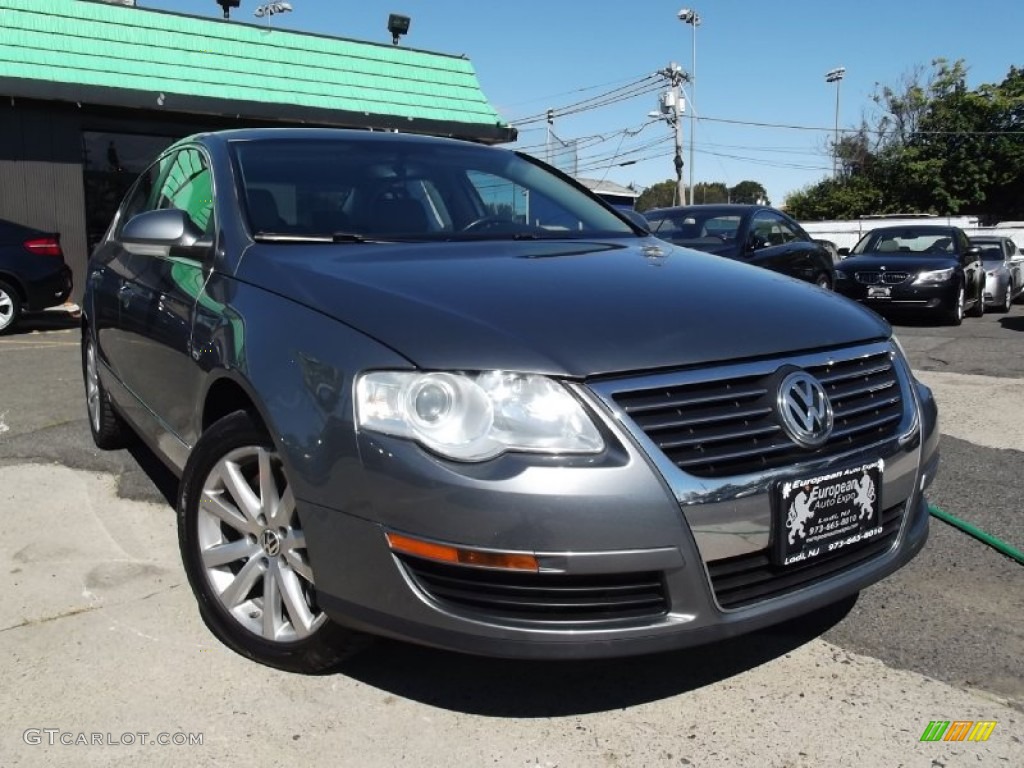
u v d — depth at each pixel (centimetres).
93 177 1377
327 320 259
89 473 482
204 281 325
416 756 247
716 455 238
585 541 224
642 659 297
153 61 1384
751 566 245
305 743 252
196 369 309
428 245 333
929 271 1262
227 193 348
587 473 225
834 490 255
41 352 927
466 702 271
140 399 395
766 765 243
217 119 1478
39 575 357
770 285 314
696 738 255
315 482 246
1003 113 4512
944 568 370
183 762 244
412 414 231
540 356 236
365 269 290
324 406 245
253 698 273
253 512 285
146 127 1409
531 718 264
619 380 236
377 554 237
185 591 344
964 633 315
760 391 252
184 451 341
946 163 4600
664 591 235
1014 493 464
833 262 1209
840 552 264
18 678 283
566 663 293
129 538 396
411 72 1698
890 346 302
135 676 284
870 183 4797
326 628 264
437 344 239
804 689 280
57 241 1135
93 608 330
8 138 1280
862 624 322
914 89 4809
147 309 370
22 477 476
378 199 369
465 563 227
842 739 254
